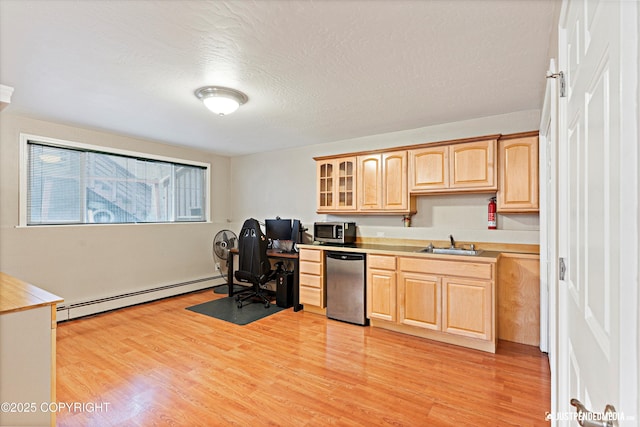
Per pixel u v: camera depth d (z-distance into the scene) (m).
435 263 3.08
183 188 5.07
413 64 2.20
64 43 1.92
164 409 2.02
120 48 1.98
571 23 1.03
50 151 3.64
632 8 0.48
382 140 4.10
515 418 1.93
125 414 1.97
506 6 1.57
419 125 3.70
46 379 1.54
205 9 1.60
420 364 2.63
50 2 1.53
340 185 4.16
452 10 1.61
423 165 3.52
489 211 3.33
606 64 0.60
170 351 2.86
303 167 4.88
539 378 2.40
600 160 0.65
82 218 3.91
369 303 3.49
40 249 3.52
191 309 4.14
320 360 2.70
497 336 3.12
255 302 4.53
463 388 2.27
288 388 2.27
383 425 1.88
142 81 2.47
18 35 1.82
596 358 0.68
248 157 5.56
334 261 3.76
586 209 0.79
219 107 2.71
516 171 3.06
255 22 1.71
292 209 5.00
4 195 3.29
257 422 1.90
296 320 3.74
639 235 0.47
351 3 1.55
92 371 2.49
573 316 1.00
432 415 1.97
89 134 3.90
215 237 5.11
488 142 3.15
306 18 1.68
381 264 3.41
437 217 3.71
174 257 4.86
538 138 2.98
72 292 3.76
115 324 3.56
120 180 4.28
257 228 4.18
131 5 1.56
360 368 2.56
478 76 2.38
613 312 0.55
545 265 2.84
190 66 2.22
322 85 2.55
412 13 1.63
